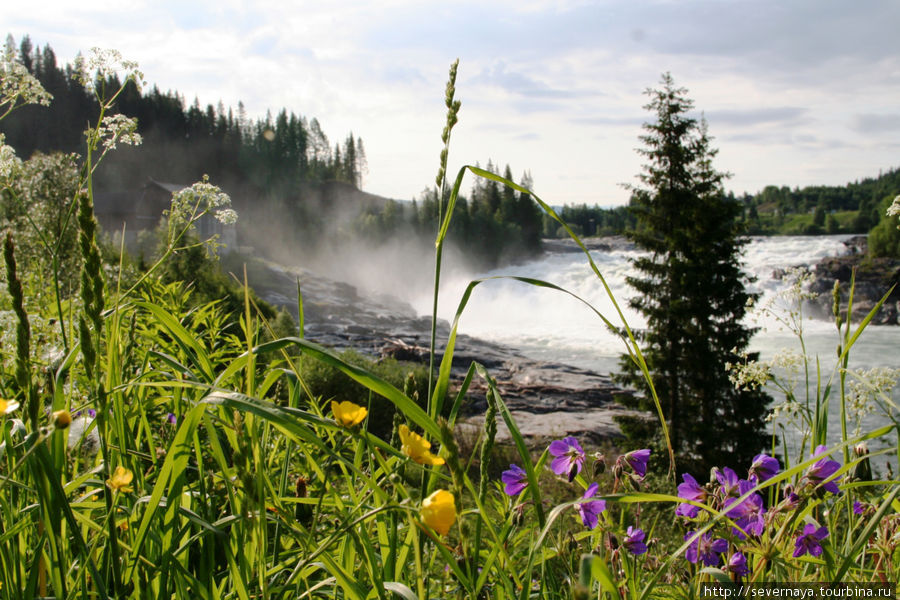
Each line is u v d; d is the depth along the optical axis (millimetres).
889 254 63438
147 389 1804
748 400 16047
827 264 62000
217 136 144500
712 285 17359
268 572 1280
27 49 118500
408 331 48656
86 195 1007
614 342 49438
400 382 15141
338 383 10578
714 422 16922
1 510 1223
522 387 28797
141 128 127250
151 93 133750
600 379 32094
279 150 154000
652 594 1398
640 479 1497
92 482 1358
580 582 588
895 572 1393
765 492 1784
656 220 18922
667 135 19172
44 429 922
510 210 112062
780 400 16188
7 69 2414
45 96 2486
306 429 988
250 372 1172
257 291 48875
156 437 2088
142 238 35344
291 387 1557
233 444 1176
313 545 1224
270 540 1561
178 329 1612
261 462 1140
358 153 170875
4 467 1335
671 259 18156
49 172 10516
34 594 1068
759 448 15750
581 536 1440
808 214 173625
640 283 18609
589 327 58531
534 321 63656
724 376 16578
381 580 1131
